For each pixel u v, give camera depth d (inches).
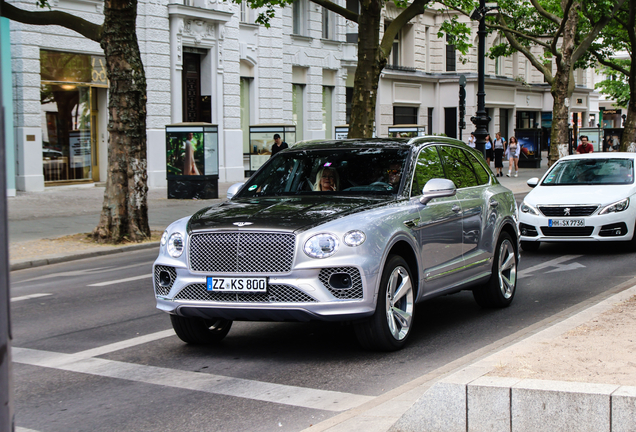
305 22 1386.6
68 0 941.8
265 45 1278.3
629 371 170.7
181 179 895.1
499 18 1248.2
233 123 1205.7
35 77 901.8
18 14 565.0
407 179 266.1
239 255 226.5
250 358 242.7
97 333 283.4
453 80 1802.4
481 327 285.3
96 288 389.7
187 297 234.8
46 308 337.1
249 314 226.2
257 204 253.3
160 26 1070.4
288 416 184.5
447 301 346.0
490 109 1999.3
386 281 233.1
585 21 1327.5
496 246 314.7
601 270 420.8
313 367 229.9
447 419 158.7
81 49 965.2
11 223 652.7
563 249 516.7
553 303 330.6
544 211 489.1
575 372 170.6
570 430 148.4
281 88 1315.2
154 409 192.4
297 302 221.5
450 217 275.9
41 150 916.0
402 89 1695.4
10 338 94.3
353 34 1491.1
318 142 299.7
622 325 223.0
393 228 238.2
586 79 2605.8
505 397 153.6
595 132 1755.7
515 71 2086.6
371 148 283.4
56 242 554.9
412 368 226.4
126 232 567.8
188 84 1146.7
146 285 395.2
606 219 475.2
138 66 567.2
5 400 91.0
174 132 892.6
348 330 282.4
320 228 225.3
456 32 955.3
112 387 212.5
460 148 320.2
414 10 767.1
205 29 1142.3
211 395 203.3
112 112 566.3
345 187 267.7
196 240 234.1
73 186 968.9
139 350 256.1
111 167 567.5
